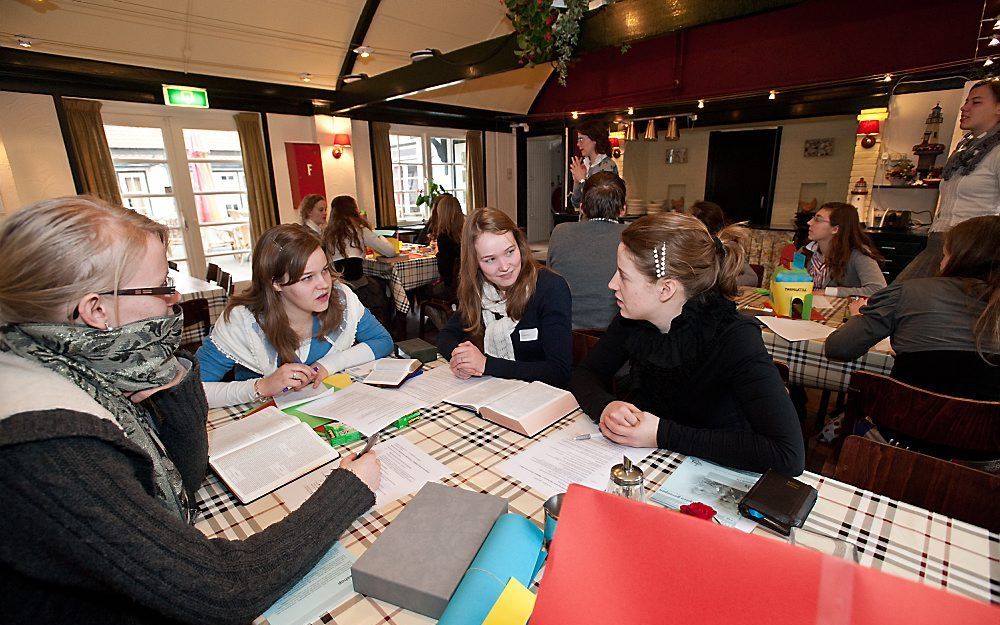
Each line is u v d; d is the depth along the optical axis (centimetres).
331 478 70
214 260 520
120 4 373
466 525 63
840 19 433
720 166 714
